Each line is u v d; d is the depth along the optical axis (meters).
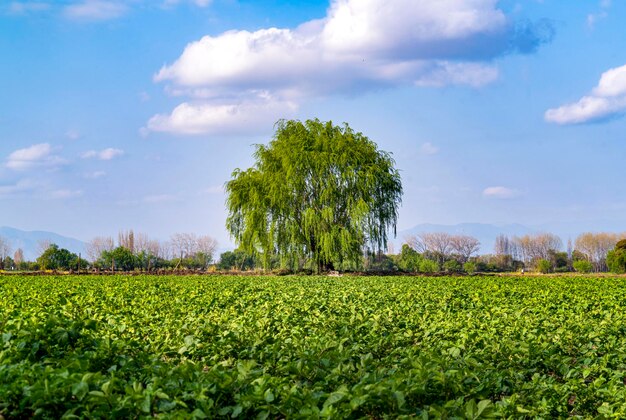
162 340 11.33
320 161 53.84
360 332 12.70
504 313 17.61
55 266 72.31
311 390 7.22
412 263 79.19
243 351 9.92
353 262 55.94
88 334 9.33
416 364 7.98
